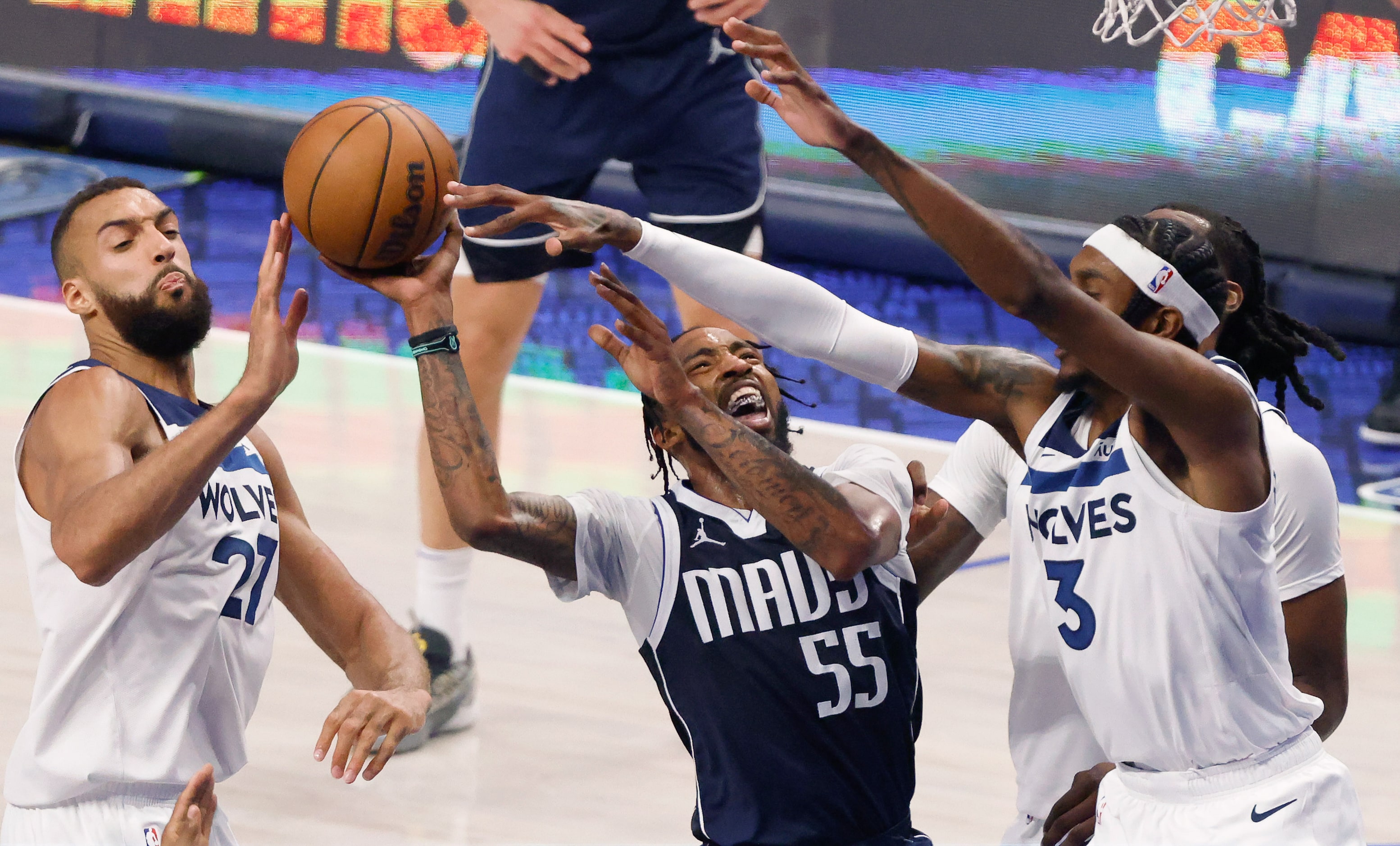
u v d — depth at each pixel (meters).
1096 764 2.34
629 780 3.32
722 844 2.18
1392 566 4.96
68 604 2.03
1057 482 1.97
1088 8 7.68
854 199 7.54
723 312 2.08
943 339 6.73
